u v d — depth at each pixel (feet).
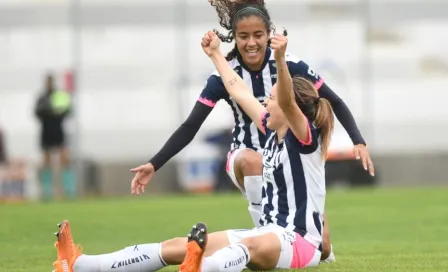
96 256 64.34
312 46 208.64
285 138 67.97
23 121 208.64
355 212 140.67
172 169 203.21
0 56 209.46
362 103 208.64
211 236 65.98
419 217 131.23
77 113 201.77
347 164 197.98
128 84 208.03
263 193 69.82
